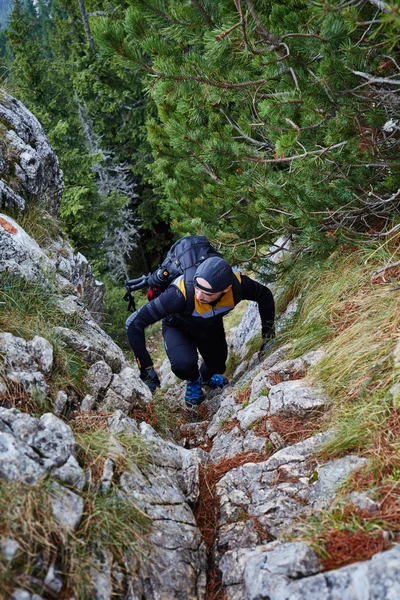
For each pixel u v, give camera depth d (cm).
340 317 352
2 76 558
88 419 264
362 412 248
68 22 1969
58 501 192
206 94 352
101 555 187
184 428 367
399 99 304
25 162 466
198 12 322
